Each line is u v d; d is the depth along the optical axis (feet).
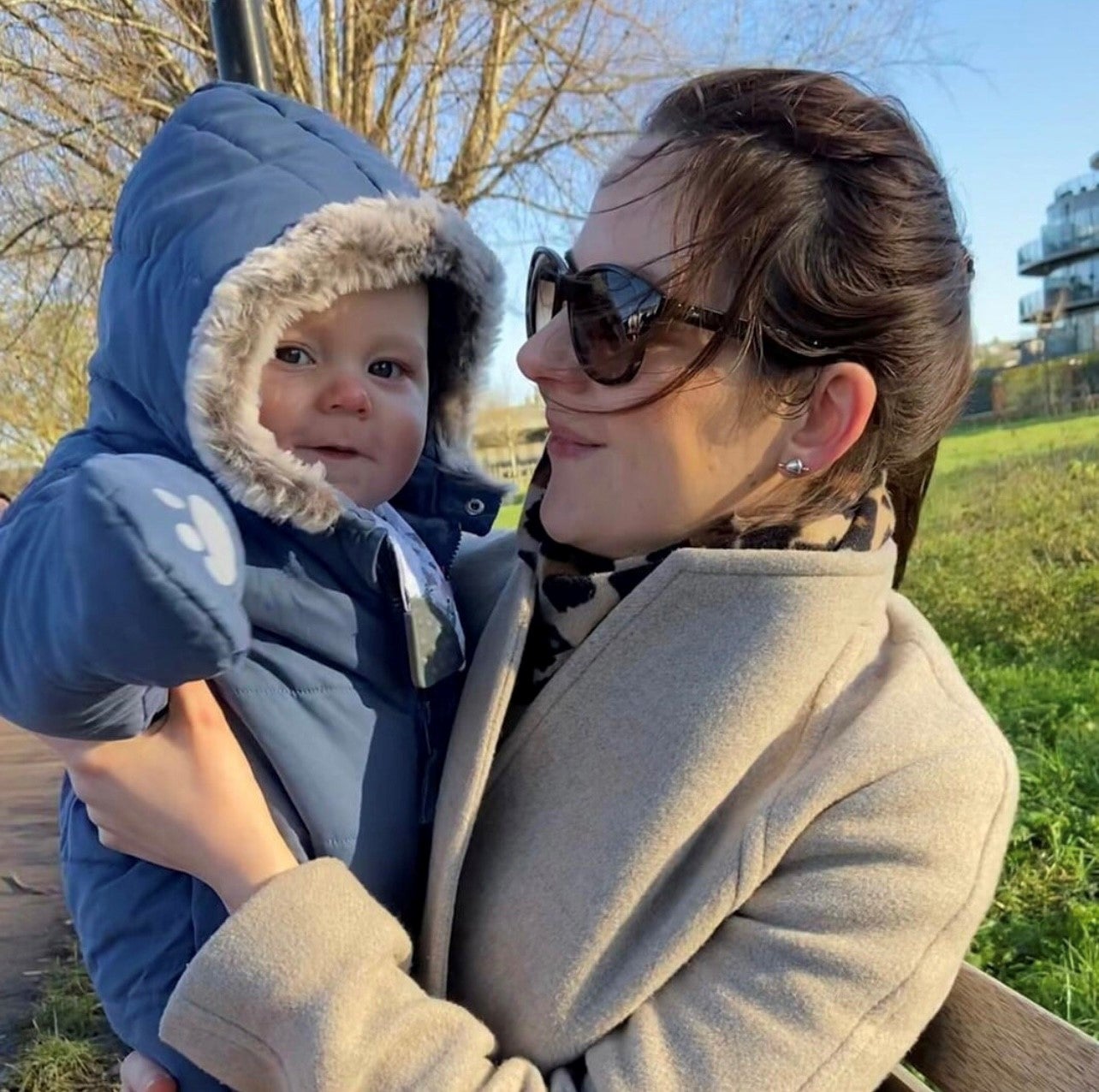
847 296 3.27
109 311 3.55
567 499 3.60
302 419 3.67
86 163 17.40
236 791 3.31
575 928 3.27
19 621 2.66
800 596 3.22
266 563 3.42
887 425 3.51
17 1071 8.64
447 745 3.85
